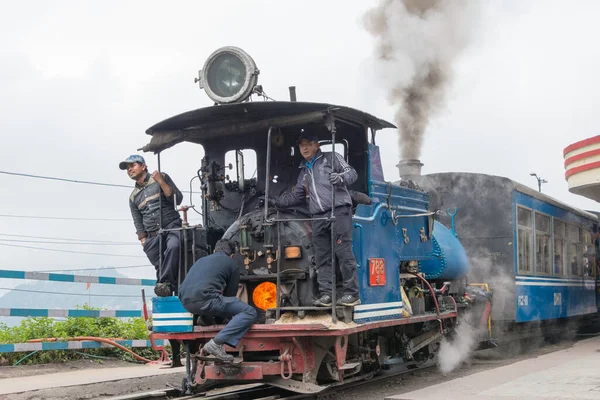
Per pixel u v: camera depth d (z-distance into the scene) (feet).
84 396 26.78
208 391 26.71
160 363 38.60
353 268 24.22
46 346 34.27
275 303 25.43
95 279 38.70
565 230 54.80
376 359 28.32
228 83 25.70
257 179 28.09
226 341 23.24
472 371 35.06
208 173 27.84
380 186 28.09
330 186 24.35
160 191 26.89
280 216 25.46
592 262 62.90
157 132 27.71
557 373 28.48
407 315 29.32
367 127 27.43
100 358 38.04
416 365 33.50
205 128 27.12
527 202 45.55
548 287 48.80
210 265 24.22
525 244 44.91
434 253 34.12
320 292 24.34
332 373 25.39
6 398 25.44
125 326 41.06
